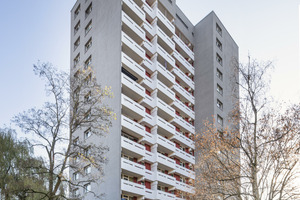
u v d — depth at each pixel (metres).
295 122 17.89
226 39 56.09
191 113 48.47
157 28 44.81
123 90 37.53
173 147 41.28
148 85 40.94
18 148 24.50
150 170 37.84
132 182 33.41
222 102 49.97
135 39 41.88
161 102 41.53
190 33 54.38
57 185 19.97
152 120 39.59
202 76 50.97
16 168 23.36
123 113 37.19
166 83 45.59
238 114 19.12
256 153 17.77
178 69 48.19
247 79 18.78
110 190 32.50
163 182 37.84
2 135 24.86
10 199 21.45
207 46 52.22
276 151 17.84
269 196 17.45
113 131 34.59
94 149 22.84
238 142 19.78
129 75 39.25
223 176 20.00
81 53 45.47
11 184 21.62
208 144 22.56
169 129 41.62
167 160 39.69
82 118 23.23
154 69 42.59
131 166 33.88
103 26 41.47
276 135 18.02
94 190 34.50
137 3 44.22
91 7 46.38
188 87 50.81
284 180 17.48
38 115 20.81
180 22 52.50
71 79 22.80
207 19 54.03
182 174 41.81
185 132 47.25
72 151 21.75
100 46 41.03
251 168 18.09
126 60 37.66
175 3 51.31
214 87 48.91
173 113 43.38
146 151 36.97
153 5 46.38
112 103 35.84
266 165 17.91
